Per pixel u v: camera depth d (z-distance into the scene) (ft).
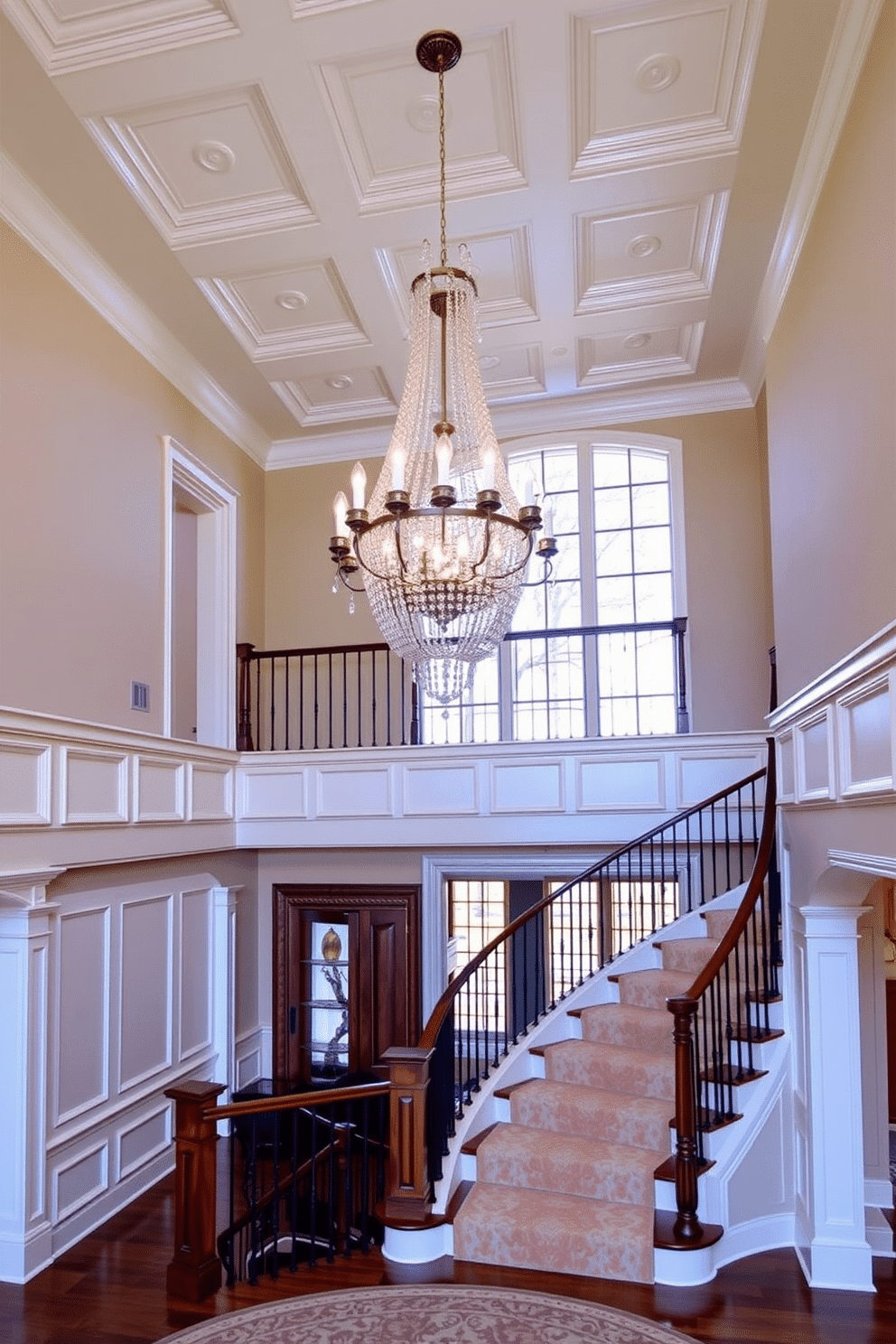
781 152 17.16
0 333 17.53
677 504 27.81
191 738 30.55
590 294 22.53
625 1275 15.05
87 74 15.46
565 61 15.38
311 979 28.35
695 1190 15.52
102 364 20.97
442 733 29.19
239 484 28.78
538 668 28.71
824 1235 15.81
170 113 16.47
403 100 16.33
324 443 30.35
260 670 28.76
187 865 24.04
